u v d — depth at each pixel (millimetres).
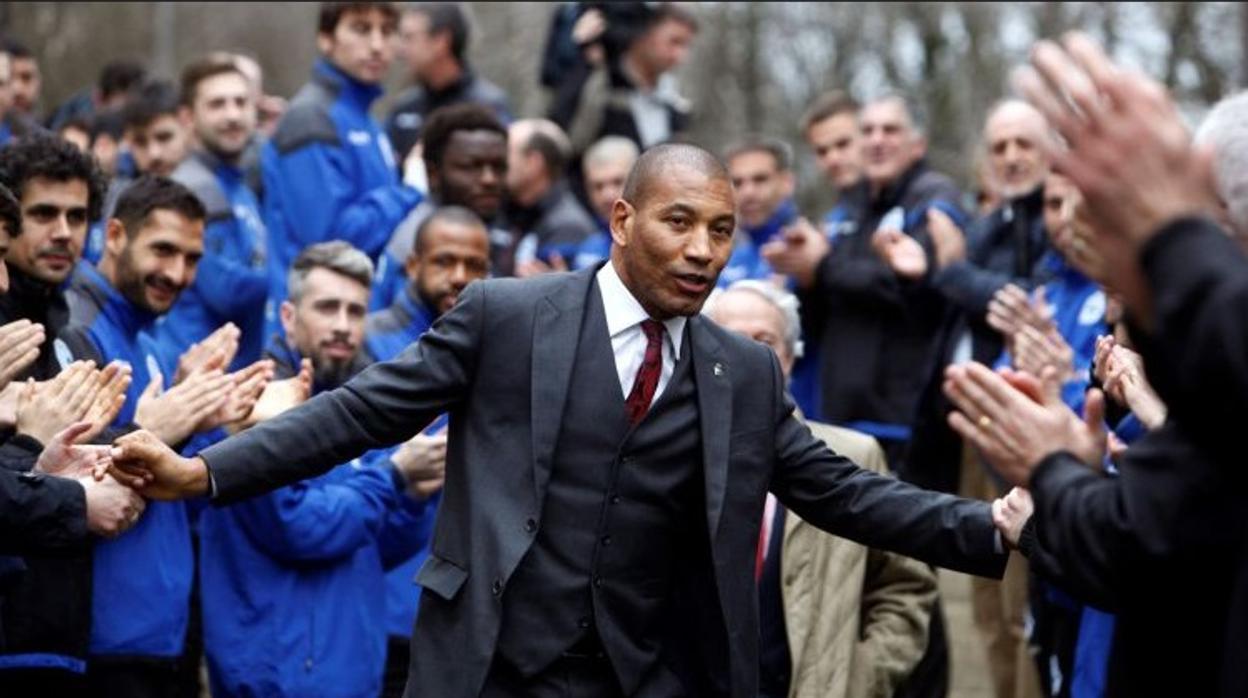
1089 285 8023
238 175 9188
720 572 4938
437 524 5008
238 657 6797
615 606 4891
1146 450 3518
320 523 6777
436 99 10906
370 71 9469
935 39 20219
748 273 10242
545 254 10062
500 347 4953
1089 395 3822
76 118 10297
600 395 4922
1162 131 3312
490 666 4793
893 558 6484
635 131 11336
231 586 6836
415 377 4934
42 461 5441
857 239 9414
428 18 10789
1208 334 3281
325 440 4867
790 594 6250
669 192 4895
